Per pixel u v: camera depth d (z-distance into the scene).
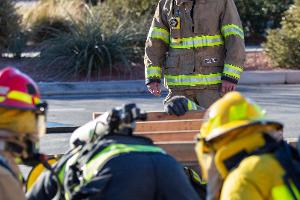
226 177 4.89
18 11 28.89
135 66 25.41
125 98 21.97
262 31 32.84
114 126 6.00
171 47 10.69
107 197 5.58
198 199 5.79
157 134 7.39
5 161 5.30
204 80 10.55
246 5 32.41
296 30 25.61
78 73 24.69
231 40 10.36
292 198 4.63
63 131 8.36
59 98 22.41
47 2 30.86
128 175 5.60
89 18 26.14
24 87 5.47
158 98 21.72
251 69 25.27
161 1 10.80
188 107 8.22
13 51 26.70
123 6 29.45
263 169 4.68
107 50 24.61
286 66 25.52
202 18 10.44
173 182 5.66
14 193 5.19
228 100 4.98
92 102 21.28
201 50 10.51
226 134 4.89
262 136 4.89
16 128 5.42
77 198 5.77
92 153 5.92
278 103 20.20
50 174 6.31
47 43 25.75
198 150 5.17
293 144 7.10
